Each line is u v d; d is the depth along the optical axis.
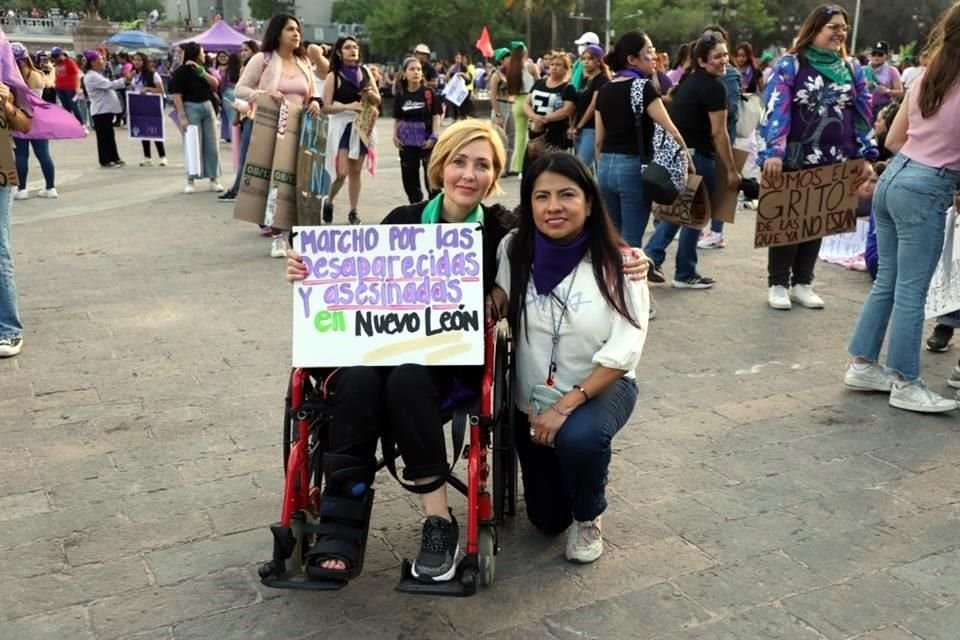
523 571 3.02
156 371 4.85
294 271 2.84
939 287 4.70
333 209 9.68
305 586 2.54
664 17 66.81
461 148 2.92
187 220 9.20
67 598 2.85
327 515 2.58
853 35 59.00
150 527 3.28
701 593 2.88
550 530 3.21
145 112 13.59
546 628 2.71
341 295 2.83
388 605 2.83
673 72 10.33
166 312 5.94
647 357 5.15
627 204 6.04
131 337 5.42
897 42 65.31
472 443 2.66
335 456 2.62
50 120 5.19
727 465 3.79
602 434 2.77
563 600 2.85
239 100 7.10
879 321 4.47
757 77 10.70
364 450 2.65
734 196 6.29
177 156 15.29
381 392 2.70
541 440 2.82
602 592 2.89
